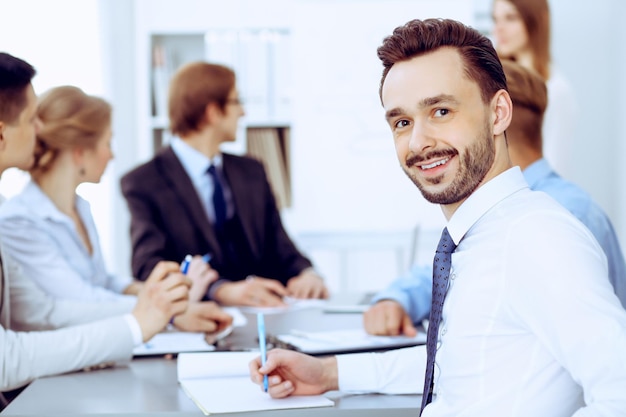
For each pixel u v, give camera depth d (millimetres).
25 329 1951
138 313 1757
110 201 4500
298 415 1351
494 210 1146
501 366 1103
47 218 2223
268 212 3275
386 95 1179
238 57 4391
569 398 1087
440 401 1193
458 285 1150
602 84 4668
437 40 1150
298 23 4363
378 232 4426
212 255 3018
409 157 1167
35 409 1384
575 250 1024
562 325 995
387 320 1942
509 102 1179
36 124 2004
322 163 4410
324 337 1921
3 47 4395
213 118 3105
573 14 4664
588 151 4695
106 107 2311
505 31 3576
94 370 1701
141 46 4391
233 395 1431
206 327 2049
